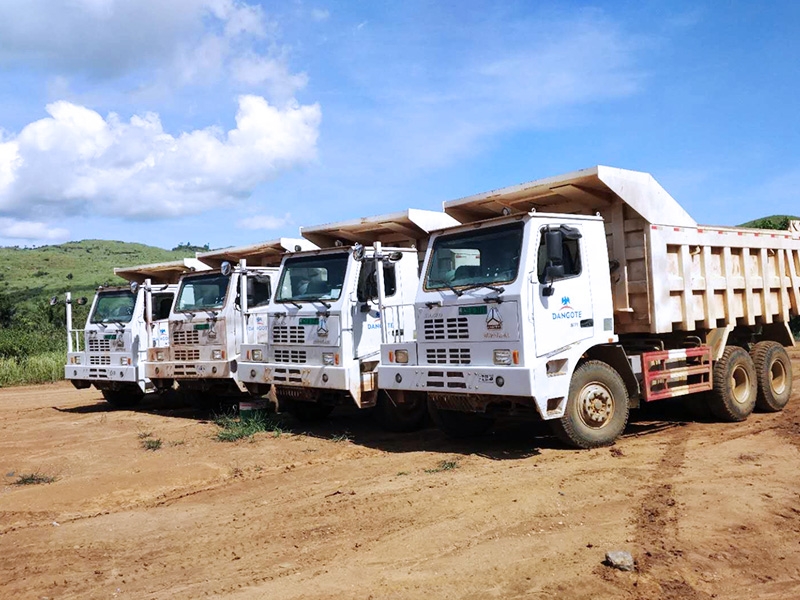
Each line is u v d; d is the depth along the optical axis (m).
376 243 10.55
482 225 8.84
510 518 6.09
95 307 15.91
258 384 12.12
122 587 5.04
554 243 8.14
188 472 8.50
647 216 9.41
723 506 6.28
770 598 4.57
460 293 8.77
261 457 9.30
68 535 6.27
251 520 6.50
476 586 4.74
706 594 4.62
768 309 11.95
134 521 6.65
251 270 13.01
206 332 13.29
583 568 4.98
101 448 10.34
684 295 10.02
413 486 7.30
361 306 10.56
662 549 5.32
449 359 8.91
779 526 5.83
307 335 10.92
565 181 9.22
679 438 9.55
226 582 5.03
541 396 8.16
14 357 24.44
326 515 6.49
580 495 6.72
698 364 10.43
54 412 15.09
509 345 8.24
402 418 10.85
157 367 14.19
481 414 10.04
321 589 4.79
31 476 8.55
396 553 5.40
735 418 10.84
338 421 12.38
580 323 8.76
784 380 11.95
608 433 8.97
